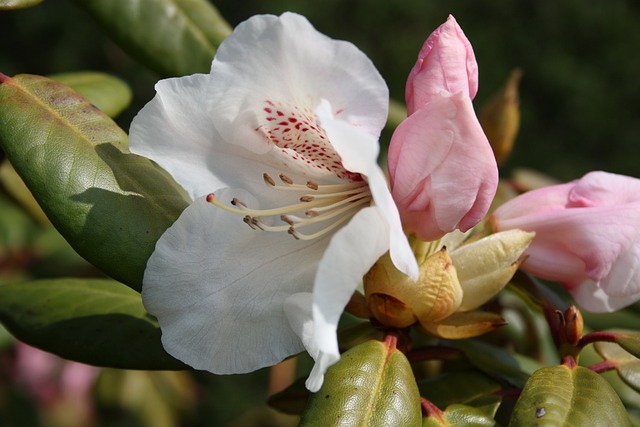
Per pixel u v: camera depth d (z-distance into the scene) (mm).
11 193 413
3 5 281
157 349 291
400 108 421
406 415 249
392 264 265
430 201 252
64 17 1382
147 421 592
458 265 273
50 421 716
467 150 244
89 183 262
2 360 714
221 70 245
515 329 389
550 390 258
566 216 283
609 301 295
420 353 301
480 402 291
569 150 1407
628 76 1427
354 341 285
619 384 345
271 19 239
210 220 254
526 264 289
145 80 1279
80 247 260
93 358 293
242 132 255
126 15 340
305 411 250
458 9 1453
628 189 286
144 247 261
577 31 1447
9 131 265
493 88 1423
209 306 253
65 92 275
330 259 224
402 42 1433
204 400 1098
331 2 1428
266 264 258
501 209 291
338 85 241
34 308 305
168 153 257
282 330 254
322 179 269
